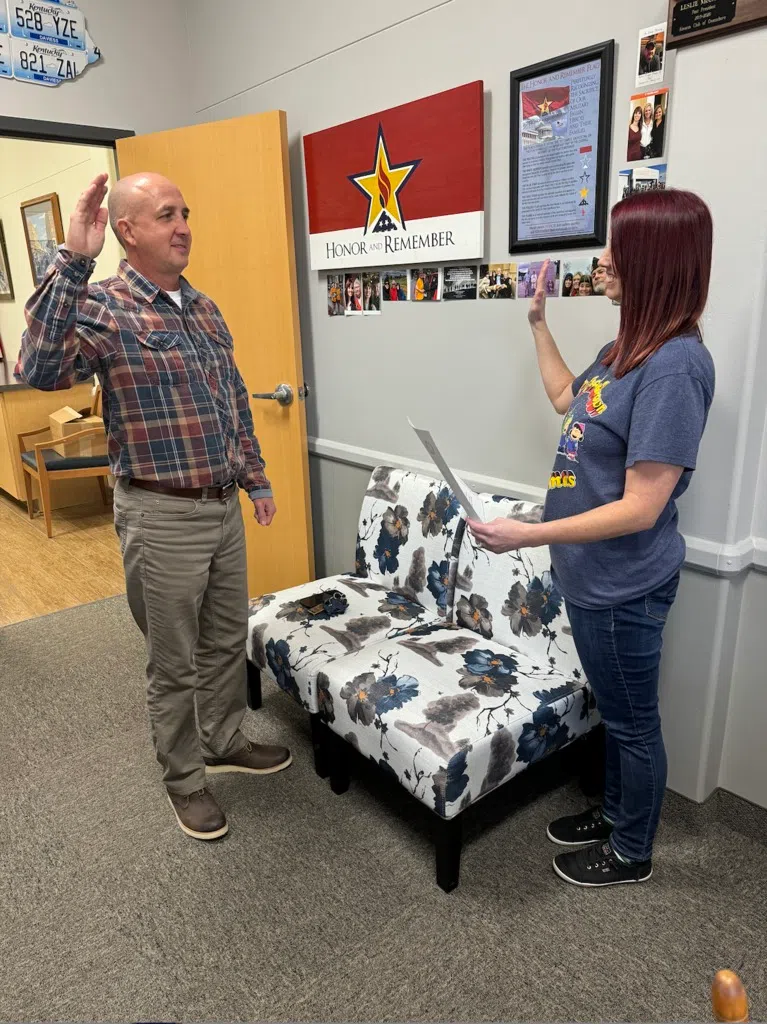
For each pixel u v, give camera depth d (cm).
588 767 192
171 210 159
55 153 465
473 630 208
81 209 138
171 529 169
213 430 173
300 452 284
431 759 154
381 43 224
